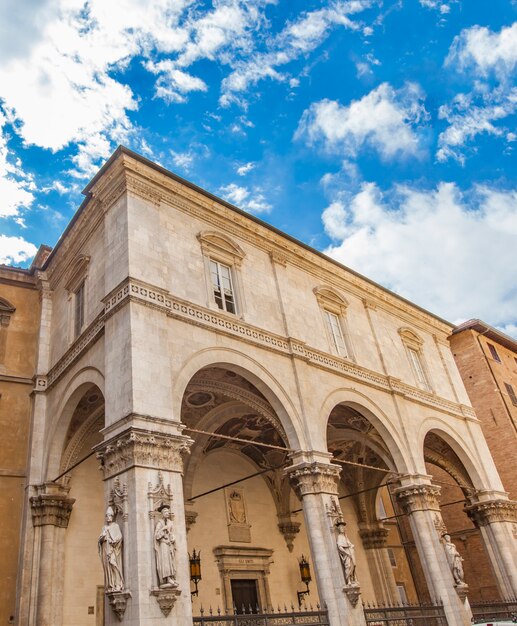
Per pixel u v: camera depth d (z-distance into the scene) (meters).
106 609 13.00
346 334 25.61
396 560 34.72
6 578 18.52
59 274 23.41
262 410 20.81
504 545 26.92
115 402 15.52
